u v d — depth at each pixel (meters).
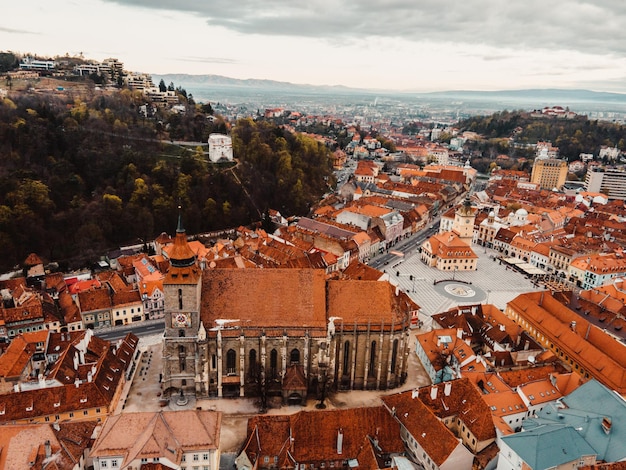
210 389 114.62
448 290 196.62
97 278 179.88
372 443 92.31
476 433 94.44
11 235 196.12
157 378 123.31
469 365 119.81
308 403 114.44
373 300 117.81
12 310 143.38
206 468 82.12
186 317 107.94
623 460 79.88
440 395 104.31
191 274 105.94
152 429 80.06
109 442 79.75
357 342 116.56
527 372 115.69
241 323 111.19
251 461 88.44
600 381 116.31
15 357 121.25
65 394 103.12
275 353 114.06
